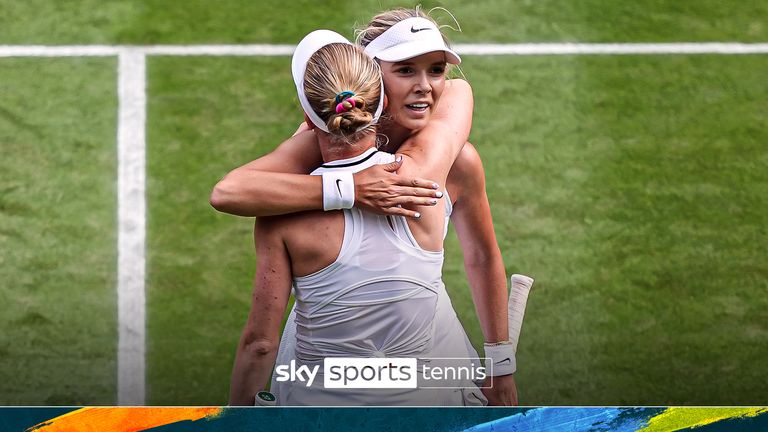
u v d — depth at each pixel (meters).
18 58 21.44
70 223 18.50
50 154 19.62
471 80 21.36
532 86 21.31
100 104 20.62
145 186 19.19
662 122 20.73
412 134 10.94
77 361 16.34
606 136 20.39
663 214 19.03
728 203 19.27
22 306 17.16
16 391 15.69
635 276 17.97
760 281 17.94
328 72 9.80
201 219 18.72
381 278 10.20
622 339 16.97
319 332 10.52
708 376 16.38
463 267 18.00
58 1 22.75
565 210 19.00
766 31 22.84
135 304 17.33
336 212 10.12
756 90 21.50
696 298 17.64
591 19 23.00
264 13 22.84
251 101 20.86
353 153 10.19
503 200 19.11
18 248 18.03
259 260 10.33
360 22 22.56
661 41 22.48
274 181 10.06
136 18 22.50
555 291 17.69
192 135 20.11
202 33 22.27
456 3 23.31
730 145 20.33
